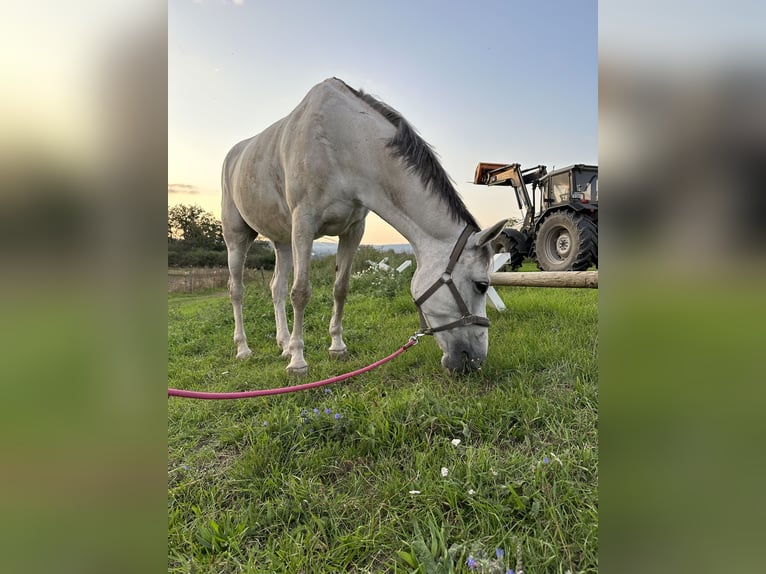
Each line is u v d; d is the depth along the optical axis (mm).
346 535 1194
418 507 1272
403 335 3455
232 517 1340
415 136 2324
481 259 2115
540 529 1123
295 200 2588
